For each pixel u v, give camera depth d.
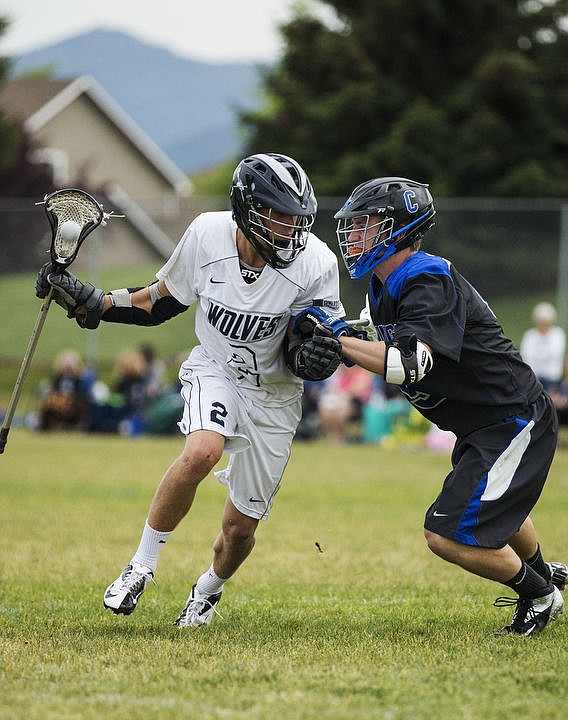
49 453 43.84
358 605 18.34
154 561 15.55
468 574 21.55
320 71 91.44
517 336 55.72
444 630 16.05
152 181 112.62
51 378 61.41
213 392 15.61
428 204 14.95
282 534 26.34
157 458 42.69
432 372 15.03
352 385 50.06
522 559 16.47
